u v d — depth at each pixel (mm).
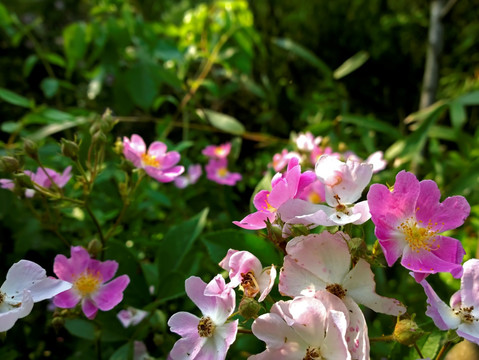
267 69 811
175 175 294
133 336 274
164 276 295
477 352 239
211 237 252
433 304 183
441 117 802
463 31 1097
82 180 287
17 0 1176
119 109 513
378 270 335
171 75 499
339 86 725
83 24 506
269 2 936
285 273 183
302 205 189
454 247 183
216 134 692
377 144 729
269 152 646
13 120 803
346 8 1083
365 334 164
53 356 368
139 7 722
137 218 437
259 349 260
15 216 386
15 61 850
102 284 255
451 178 514
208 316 193
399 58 1017
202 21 575
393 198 183
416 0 1135
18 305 192
